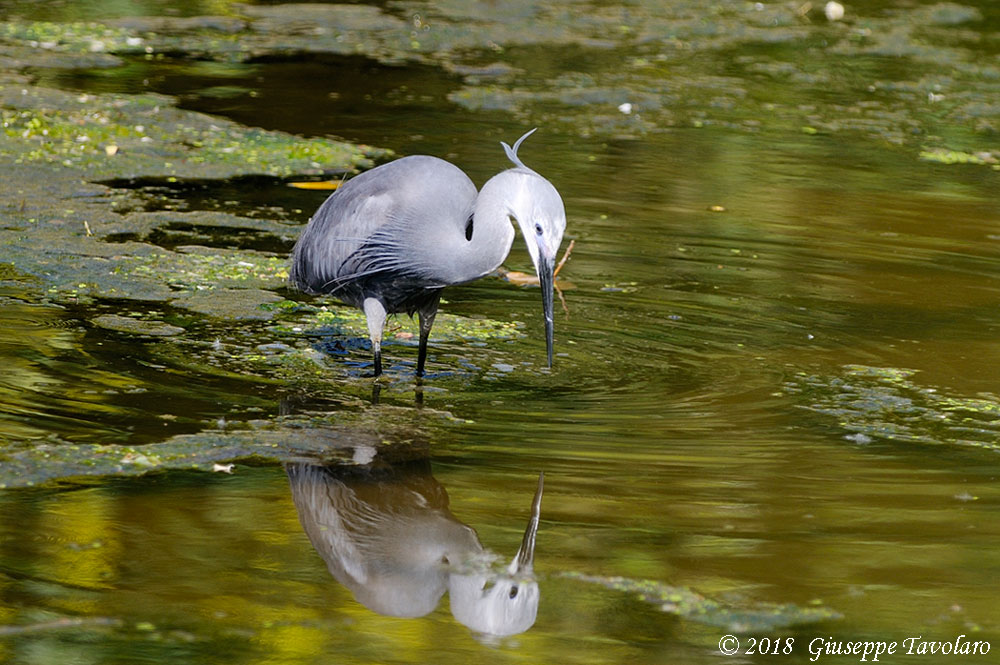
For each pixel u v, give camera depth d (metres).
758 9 28.34
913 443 9.44
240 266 13.38
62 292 12.19
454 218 10.69
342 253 10.98
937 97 22.52
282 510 8.06
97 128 18.17
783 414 10.00
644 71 23.61
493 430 9.52
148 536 7.64
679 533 7.89
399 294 11.04
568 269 13.88
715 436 9.49
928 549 7.70
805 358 11.39
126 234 14.12
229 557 7.46
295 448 9.00
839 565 7.50
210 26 25.61
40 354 10.56
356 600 7.07
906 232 15.55
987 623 6.88
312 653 6.50
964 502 8.36
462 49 24.77
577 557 7.58
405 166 10.95
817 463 9.00
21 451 8.66
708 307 12.78
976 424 9.84
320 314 12.34
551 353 9.95
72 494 8.12
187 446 8.91
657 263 14.14
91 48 23.09
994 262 14.47
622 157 18.55
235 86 21.53
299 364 10.86
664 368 11.10
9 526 7.65
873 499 8.40
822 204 16.66
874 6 28.67
